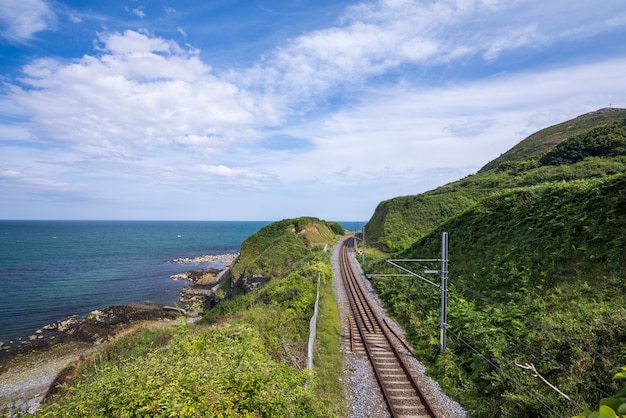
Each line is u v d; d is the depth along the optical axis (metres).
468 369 13.41
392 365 14.45
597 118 83.31
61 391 16.05
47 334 34.22
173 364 8.83
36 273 65.81
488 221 24.11
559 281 15.20
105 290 52.56
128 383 7.52
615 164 40.06
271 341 14.03
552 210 19.33
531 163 60.44
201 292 50.22
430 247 29.38
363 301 25.44
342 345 17.00
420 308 20.88
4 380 24.73
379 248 51.12
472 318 15.70
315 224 65.62
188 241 151.25
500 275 18.56
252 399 7.62
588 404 9.18
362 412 11.02
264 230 58.16
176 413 6.17
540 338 11.98
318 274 28.44
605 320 11.26
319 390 11.80
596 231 15.67
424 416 10.70
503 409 10.28
